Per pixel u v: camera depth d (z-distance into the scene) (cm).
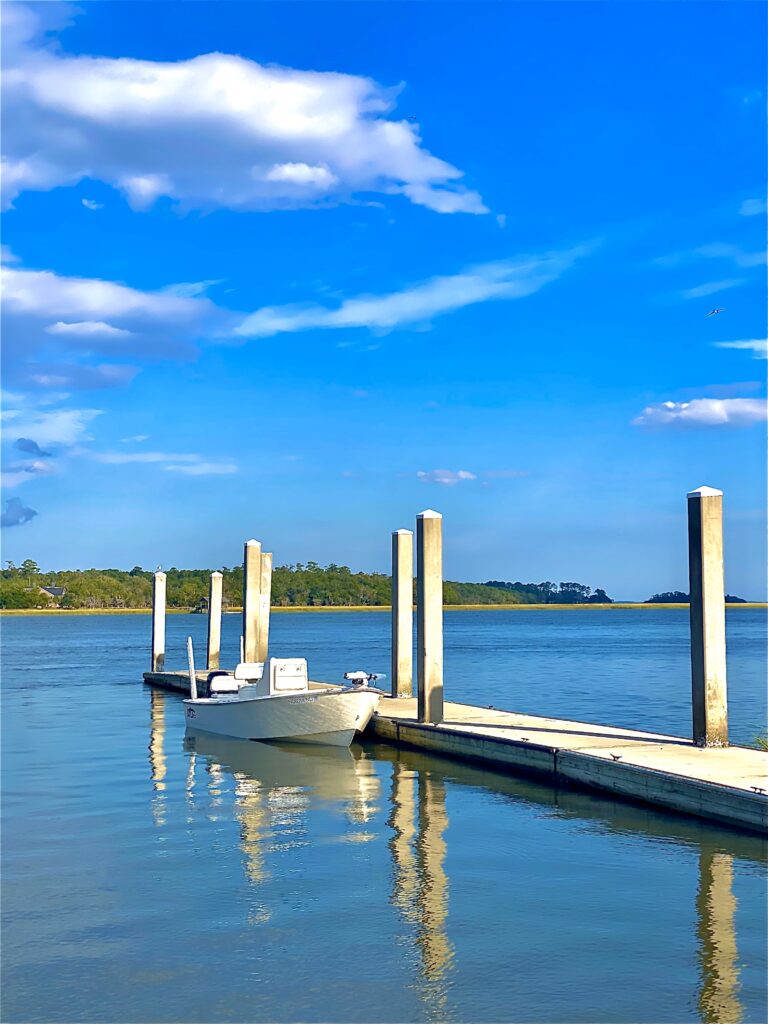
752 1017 877
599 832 1473
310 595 18725
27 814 1627
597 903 1157
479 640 8262
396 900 1177
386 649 6588
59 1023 876
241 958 1009
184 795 1788
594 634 9675
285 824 1555
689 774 1545
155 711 3161
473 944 1040
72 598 17412
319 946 1037
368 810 1652
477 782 1881
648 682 4103
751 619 15600
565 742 1914
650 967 979
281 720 2381
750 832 1404
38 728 2738
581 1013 888
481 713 2436
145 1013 894
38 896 1195
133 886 1234
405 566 2739
